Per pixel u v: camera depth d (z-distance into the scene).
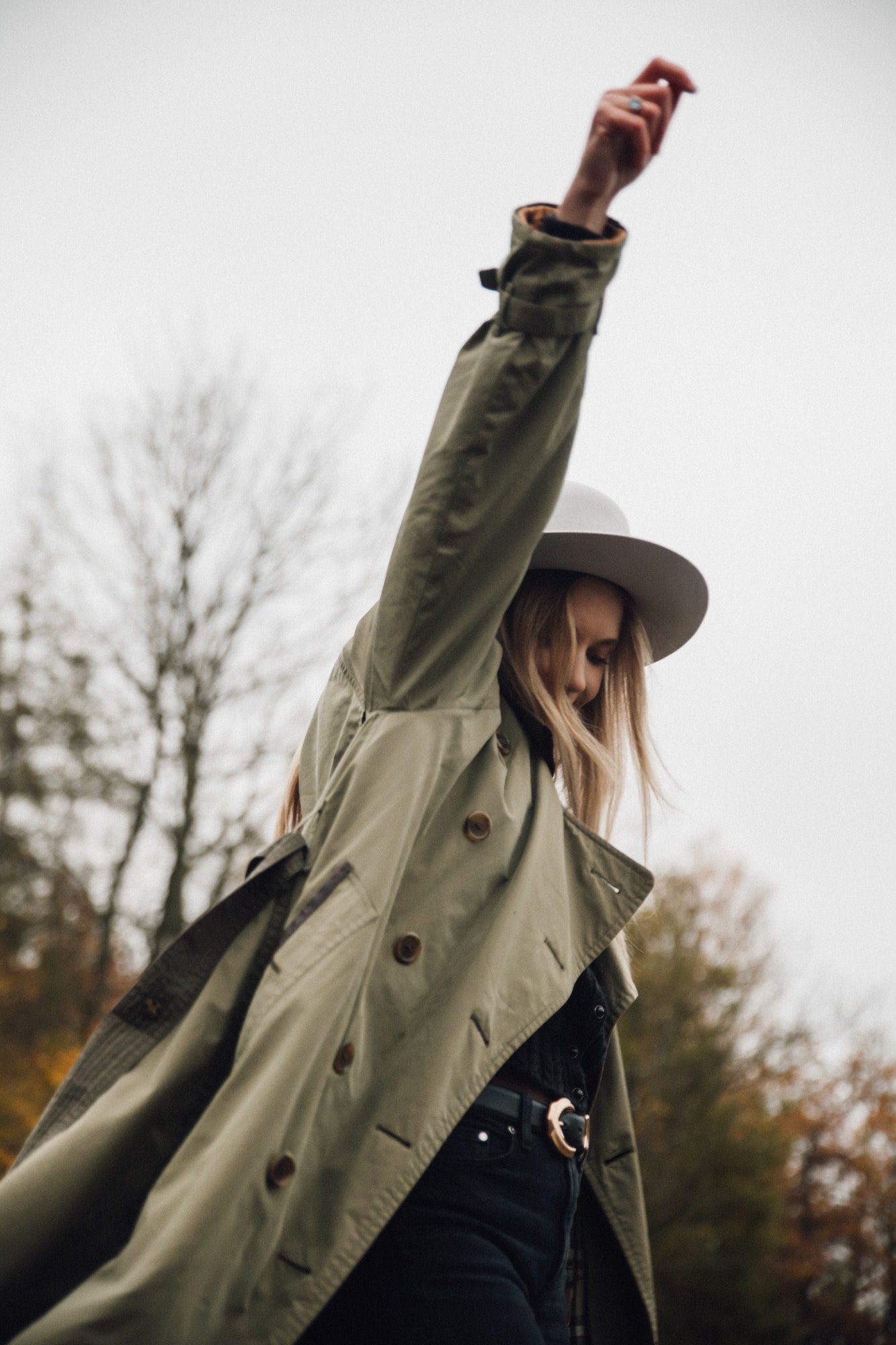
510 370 1.57
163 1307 1.20
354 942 1.44
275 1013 1.38
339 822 1.56
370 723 1.67
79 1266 1.36
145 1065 1.46
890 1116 25.17
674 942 17.91
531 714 1.97
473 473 1.60
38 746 13.55
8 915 13.97
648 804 2.25
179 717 13.08
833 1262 25.38
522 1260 1.51
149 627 13.34
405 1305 1.40
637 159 1.52
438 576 1.62
